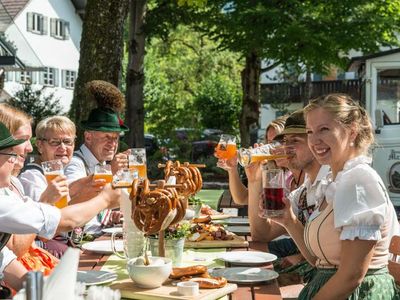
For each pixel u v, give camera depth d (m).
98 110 5.13
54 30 33.97
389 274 2.92
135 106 17.14
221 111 29.64
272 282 2.95
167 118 22.33
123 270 3.15
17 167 3.50
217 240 3.87
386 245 2.92
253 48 17.08
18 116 3.41
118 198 3.10
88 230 4.44
